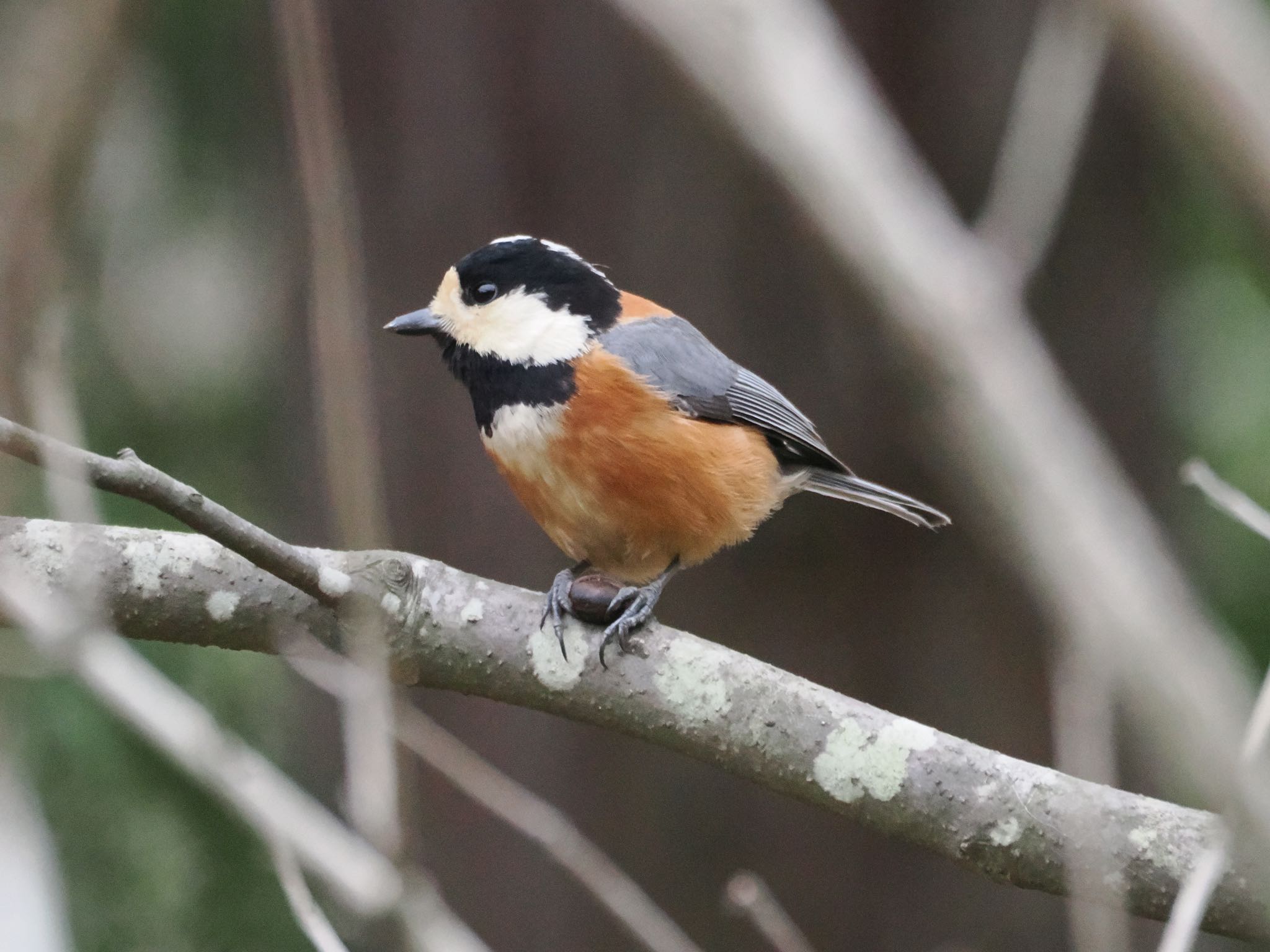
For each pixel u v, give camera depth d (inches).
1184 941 179.0
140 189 481.4
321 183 139.8
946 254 127.2
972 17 416.5
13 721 165.5
